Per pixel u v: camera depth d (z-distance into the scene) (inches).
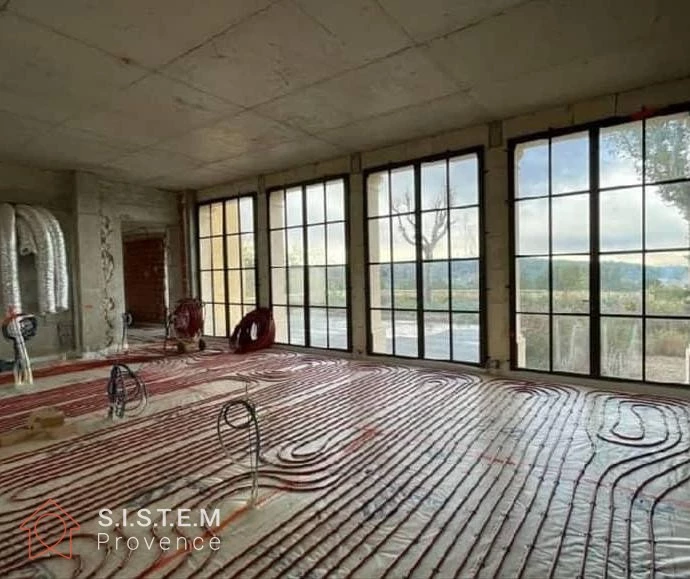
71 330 261.0
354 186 233.9
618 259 168.4
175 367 224.1
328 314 256.4
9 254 221.6
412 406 151.2
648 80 151.5
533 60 135.6
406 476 100.2
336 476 100.8
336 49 126.0
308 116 178.4
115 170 258.2
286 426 133.4
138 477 102.0
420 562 71.0
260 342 269.1
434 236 222.5
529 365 205.5
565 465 103.7
